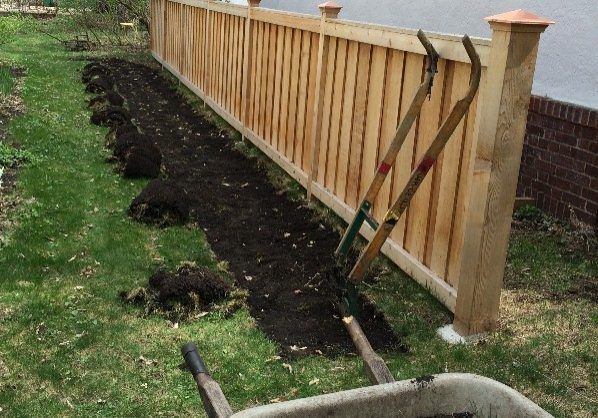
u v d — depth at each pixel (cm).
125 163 702
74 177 679
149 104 1100
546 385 355
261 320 427
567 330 409
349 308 411
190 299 433
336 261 428
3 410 328
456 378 217
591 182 548
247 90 833
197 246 536
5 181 654
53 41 1789
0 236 524
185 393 347
